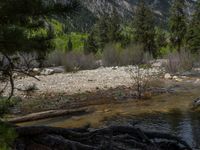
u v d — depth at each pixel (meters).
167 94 18.73
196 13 49.50
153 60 41.44
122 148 8.49
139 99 17.38
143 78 25.55
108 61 37.25
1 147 4.97
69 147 7.89
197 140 10.04
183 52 34.28
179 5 58.06
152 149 8.70
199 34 43.69
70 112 14.21
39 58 7.63
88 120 13.04
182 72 29.34
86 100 17.20
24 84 21.39
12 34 5.94
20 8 6.05
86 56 35.09
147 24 59.00
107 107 15.52
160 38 66.38
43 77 25.30
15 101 8.09
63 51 34.34
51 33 7.05
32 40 6.50
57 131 8.23
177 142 9.41
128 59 37.47
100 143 8.72
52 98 17.64
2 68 7.23
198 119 12.66
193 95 18.08
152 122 12.39
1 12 5.98
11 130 5.56
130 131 8.83
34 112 14.52
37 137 7.98
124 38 63.41
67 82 23.12
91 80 23.98
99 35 64.75
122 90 19.86
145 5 59.94
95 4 188.38
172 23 58.81
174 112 14.05
